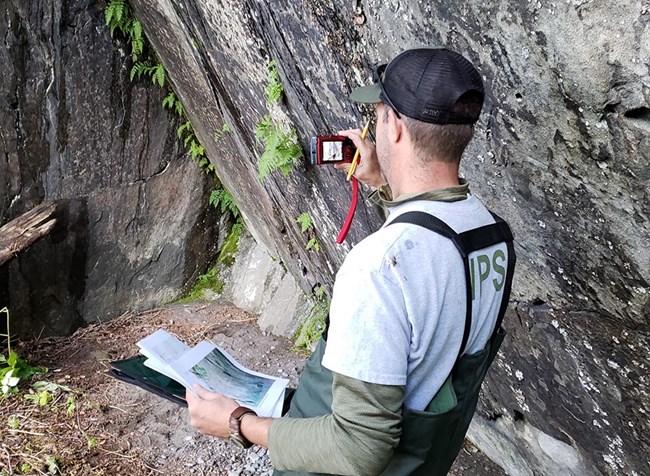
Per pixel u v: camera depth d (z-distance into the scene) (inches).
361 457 43.4
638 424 75.4
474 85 45.5
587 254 62.9
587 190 57.3
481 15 55.0
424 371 46.4
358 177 73.7
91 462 124.3
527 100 56.4
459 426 51.8
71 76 161.6
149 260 197.5
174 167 191.5
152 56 171.3
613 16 44.8
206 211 205.0
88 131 170.1
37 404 141.0
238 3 95.3
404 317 43.8
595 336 71.2
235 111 134.4
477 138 65.6
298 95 97.8
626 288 61.1
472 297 47.3
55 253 175.5
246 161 151.0
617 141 50.8
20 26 149.8
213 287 212.5
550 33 49.8
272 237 179.9
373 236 46.3
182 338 182.7
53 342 178.7
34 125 160.7
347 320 44.0
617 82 47.5
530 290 76.3
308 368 55.3
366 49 73.7
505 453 117.0
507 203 69.1
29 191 166.2
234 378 67.2
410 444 47.4
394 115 47.6
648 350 65.3
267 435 50.6
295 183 126.0
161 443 133.2
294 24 84.0
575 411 85.5
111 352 175.6
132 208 187.5
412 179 47.8
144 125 179.6
